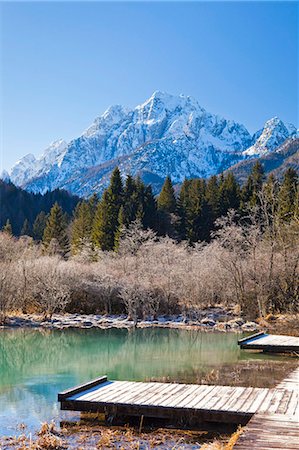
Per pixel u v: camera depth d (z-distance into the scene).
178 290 25.88
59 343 17.45
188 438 7.29
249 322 23.39
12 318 22.77
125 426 7.87
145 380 11.38
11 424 7.98
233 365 13.20
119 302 26.22
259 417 7.07
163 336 19.25
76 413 8.59
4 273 23.28
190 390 9.02
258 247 28.53
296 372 11.52
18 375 12.19
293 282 26.33
